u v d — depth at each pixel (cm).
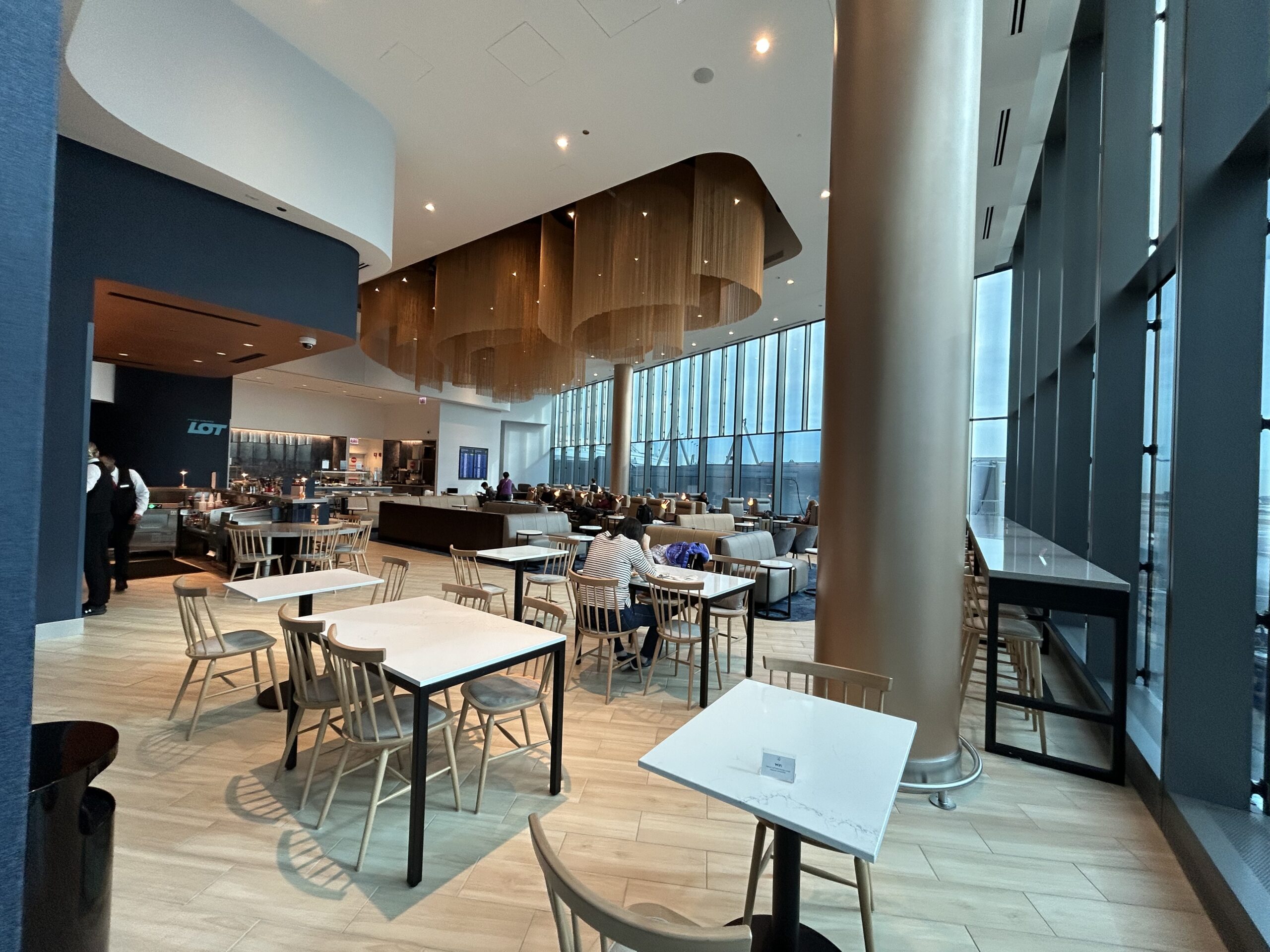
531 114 515
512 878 201
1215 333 222
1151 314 355
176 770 266
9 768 65
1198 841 205
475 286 909
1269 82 213
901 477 268
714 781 135
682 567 492
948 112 266
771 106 487
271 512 779
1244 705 224
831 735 162
